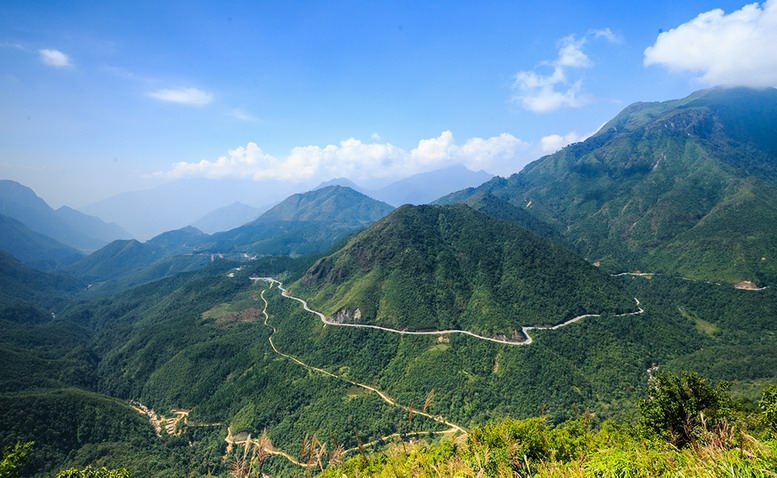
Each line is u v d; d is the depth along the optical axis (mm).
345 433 103438
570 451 30406
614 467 14750
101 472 51406
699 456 12758
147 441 116688
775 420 29000
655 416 34562
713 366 122812
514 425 35750
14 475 33375
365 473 26516
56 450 104188
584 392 113188
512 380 116688
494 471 17812
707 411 32125
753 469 10766
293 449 104188
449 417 108625
